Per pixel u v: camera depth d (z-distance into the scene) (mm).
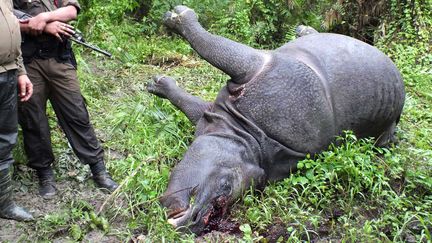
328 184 4633
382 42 8852
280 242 4070
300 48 5012
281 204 4414
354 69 4883
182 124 5750
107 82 6832
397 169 4805
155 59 8070
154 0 9406
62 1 4289
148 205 4285
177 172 4316
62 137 5254
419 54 8484
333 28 9695
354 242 4086
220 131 4613
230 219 4289
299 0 9781
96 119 5766
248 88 4648
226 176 4281
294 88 4617
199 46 4945
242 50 4789
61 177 4711
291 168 4688
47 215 4102
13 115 3846
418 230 4344
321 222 4305
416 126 6230
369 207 4512
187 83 7062
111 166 4895
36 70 4250
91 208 4266
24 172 4699
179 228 4027
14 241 3865
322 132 4707
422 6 8719
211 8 9578
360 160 4613
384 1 9031
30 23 4074
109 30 8227
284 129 4574
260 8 9578
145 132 5461
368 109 4926
